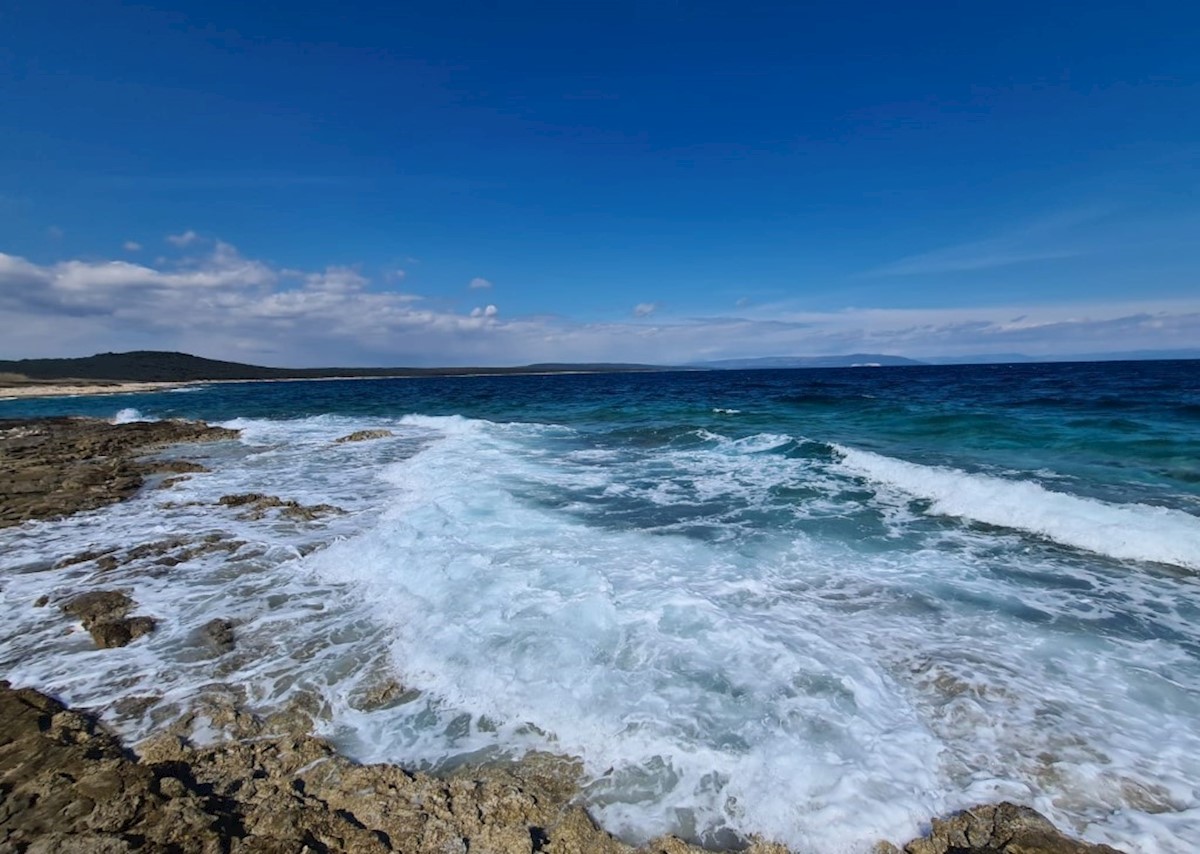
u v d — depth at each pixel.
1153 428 15.31
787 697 4.52
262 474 13.98
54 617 6.36
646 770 3.87
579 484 11.89
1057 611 6.07
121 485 12.70
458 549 7.75
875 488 11.27
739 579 6.86
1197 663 5.05
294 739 4.23
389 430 22.33
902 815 3.44
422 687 4.87
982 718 4.31
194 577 7.41
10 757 3.96
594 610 5.85
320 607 6.50
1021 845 3.12
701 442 17.31
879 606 6.19
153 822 3.37
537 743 4.18
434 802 3.60
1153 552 7.43
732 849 3.33
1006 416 19.25
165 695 4.84
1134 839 3.25
